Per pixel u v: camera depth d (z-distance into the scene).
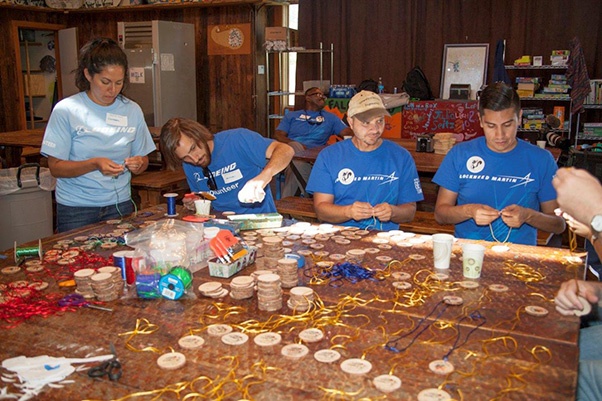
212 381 1.26
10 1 8.73
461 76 8.20
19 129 9.27
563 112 7.52
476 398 1.18
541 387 1.22
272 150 2.81
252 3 8.41
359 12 8.62
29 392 1.21
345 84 8.92
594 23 7.54
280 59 9.27
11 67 9.05
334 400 1.18
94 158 2.67
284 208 4.64
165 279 1.73
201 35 8.98
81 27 9.77
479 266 1.91
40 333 1.51
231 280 1.92
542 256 2.19
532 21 7.81
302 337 1.46
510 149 2.62
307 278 1.93
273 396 1.20
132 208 3.12
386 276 1.95
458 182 2.71
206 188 3.05
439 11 8.21
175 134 2.57
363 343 1.44
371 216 2.57
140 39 8.29
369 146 2.74
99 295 1.73
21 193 4.27
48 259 2.12
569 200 1.57
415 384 1.24
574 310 1.61
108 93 2.74
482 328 1.53
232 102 8.96
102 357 1.36
